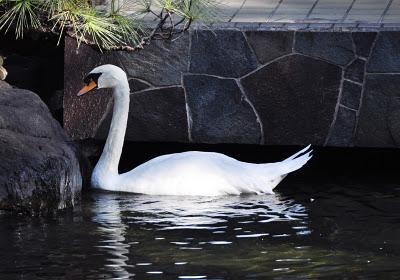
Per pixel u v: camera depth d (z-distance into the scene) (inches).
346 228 404.5
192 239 388.5
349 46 494.0
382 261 364.2
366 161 525.0
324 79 497.0
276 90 500.4
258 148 536.1
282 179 482.9
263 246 380.8
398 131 494.9
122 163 517.7
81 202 444.5
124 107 472.1
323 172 503.8
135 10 526.0
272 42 498.0
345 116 498.0
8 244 381.4
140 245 380.8
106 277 346.6
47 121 473.7
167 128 508.4
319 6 543.8
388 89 493.7
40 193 427.5
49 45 538.0
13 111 457.7
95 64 506.3
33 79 540.1
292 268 356.5
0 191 422.9
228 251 374.6
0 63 525.0
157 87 506.6
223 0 554.6
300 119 500.7
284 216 422.3
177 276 347.9
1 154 430.9
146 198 451.5
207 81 503.8
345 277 347.6
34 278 345.4
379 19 514.3
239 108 502.9
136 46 478.9
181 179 459.5
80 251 373.7
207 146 537.0
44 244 381.4
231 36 499.8
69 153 451.8
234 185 460.4
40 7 469.4
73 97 507.2
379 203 443.5
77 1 462.0
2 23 496.4
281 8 540.1
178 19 517.7
